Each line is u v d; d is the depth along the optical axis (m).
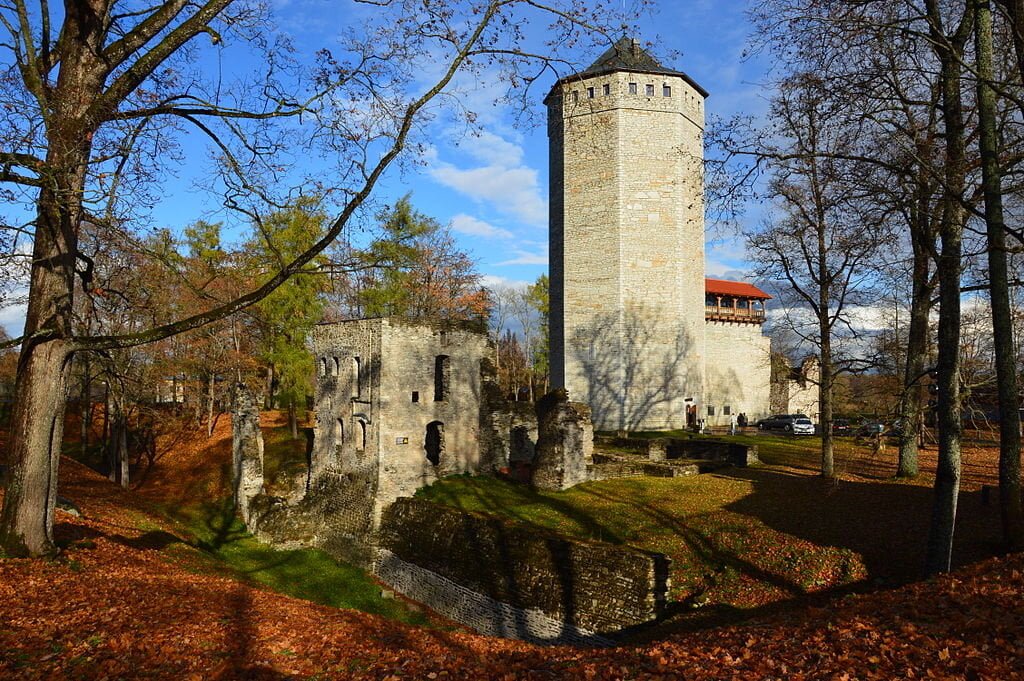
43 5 9.27
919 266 14.61
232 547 21.86
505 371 54.31
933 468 22.42
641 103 34.06
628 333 33.78
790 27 11.17
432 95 9.91
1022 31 9.83
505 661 8.80
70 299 10.13
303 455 30.94
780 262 20.80
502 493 20.69
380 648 9.19
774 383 50.47
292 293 29.41
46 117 8.51
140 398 30.25
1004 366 11.53
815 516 16.39
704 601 12.45
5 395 39.59
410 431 21.66
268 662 8.14
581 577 13.41
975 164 10.99
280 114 9.80
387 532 20.19
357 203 9.46
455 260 41.06
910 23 10.88
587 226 34.66
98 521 16.52
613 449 27.62
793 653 7.19
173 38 9.20
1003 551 11.77
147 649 7.83
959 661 6.39
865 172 11.68
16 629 7.66
